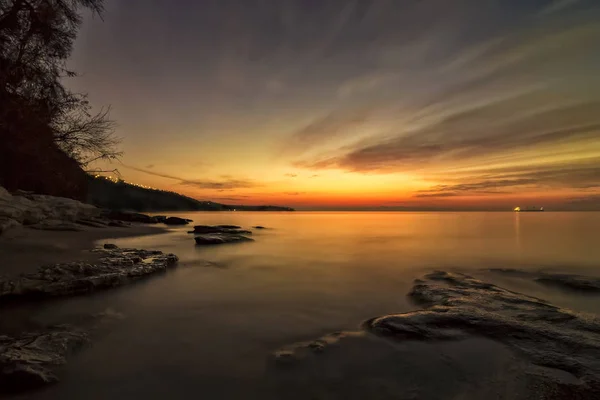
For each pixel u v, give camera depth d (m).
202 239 18.39
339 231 33.34
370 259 13.89
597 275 10.12
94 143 15.99
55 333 4.88
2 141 13.98
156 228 28.81
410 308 6.80
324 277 9.99
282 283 9.09
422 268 11.64
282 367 4.13
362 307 6.88
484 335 4.89
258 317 6.17
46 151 15.35
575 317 5.55
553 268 11.48
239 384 3.77
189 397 3.51
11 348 4.11
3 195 15.91
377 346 4.65
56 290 7.18
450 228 38.75
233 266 11.75
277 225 45.88
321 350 4.54
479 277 9.90
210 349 4.71
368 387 3.68
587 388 3.48
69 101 15.09
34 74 14.17
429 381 3.77
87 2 15.13
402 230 34.69
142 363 4.26
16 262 8.82
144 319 5.98
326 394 3.56
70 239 15.09
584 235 27.00
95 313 6.22
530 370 3.90
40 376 3.62
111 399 3.44
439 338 4.84
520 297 6.92
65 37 14.90
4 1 13.00
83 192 30.09
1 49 13.10
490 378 3.79
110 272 8.70
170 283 8.88
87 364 4.20
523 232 30.66
